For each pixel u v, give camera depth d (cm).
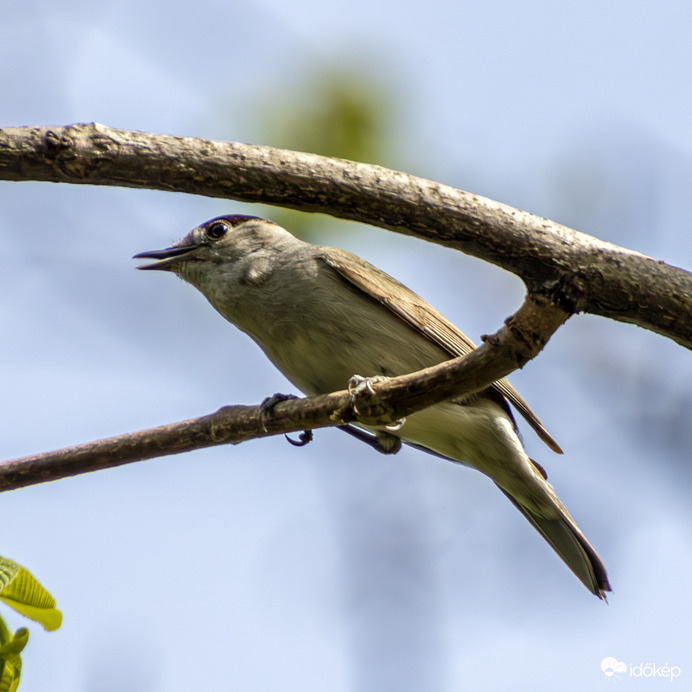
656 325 735
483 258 725
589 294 714
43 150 645
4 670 613
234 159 672
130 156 657
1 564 646
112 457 850
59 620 691
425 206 698
